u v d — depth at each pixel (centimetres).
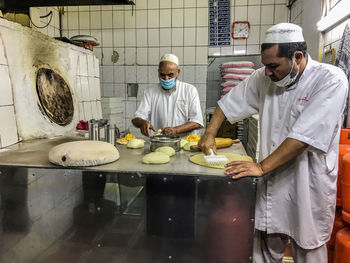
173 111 229
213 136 141
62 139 169
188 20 334
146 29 342
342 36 183
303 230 119
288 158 109
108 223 116
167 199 112
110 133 156
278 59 105
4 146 146
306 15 267
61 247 120
